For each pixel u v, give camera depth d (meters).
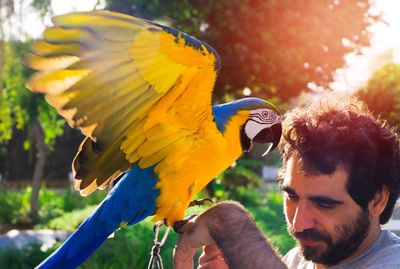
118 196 1.40
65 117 1.13
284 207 1.16
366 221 1.07
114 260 3.96
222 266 1.17
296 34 6.77
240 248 1.09
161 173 1.37
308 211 1.07
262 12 6.68
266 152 1.60
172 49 1.19
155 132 1.28
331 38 6.94
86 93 1.13
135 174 1.39
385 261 1.07
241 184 9.92
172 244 3.76
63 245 1.38
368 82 9.65
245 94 7.60
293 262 1.32
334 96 1.25
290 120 1.13
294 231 1.09
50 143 10.01
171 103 1.27
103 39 1.12
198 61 1.22
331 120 1.09
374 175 1.06
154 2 6.36
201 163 1.38
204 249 1.19
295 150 1.09
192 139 1.34
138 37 1.15
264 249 1.09
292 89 7.07
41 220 8.62
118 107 1.18
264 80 6.91
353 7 7.07
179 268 1.16
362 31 7.13
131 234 4.20
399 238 1.14
